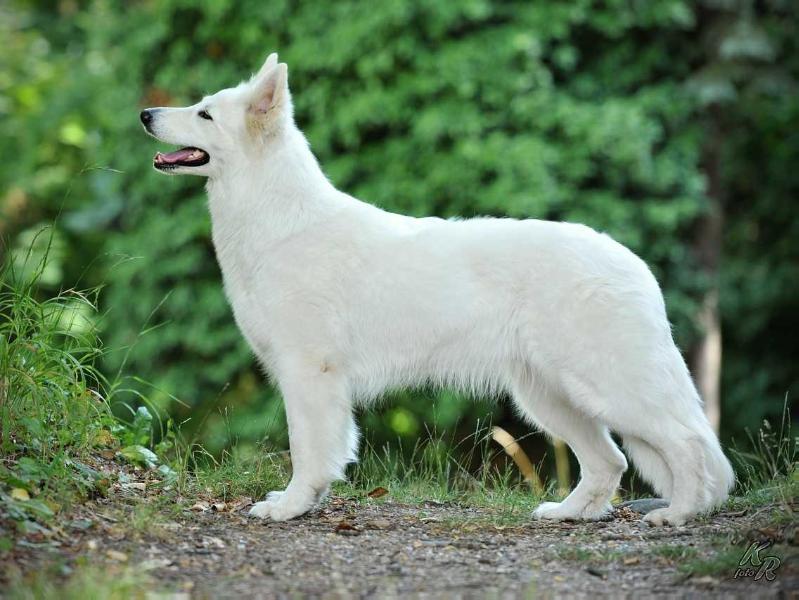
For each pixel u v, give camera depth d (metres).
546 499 10.59
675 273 18.53
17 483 7.78
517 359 8.86
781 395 21.91
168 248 18.81
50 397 8.98
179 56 19.34
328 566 7.32
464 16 17.38
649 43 18.88
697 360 19.06
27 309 9.38
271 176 9.11
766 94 20.39
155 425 18.55
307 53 17.86
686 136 18.31
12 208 25.31
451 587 6.85
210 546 7.66
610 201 17.34
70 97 25.98
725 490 8.57
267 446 11.91
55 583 6.59
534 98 17.16
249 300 9.18
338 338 8.84
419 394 16.42
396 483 10.91
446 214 17.20
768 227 23.09
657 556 7.46
